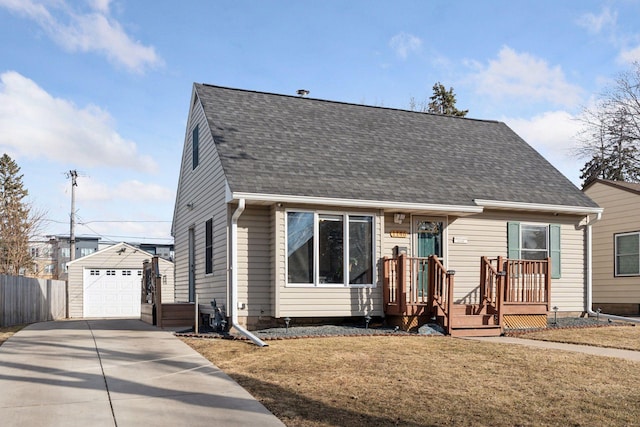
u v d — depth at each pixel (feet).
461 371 27.53
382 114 58.95
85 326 49.67
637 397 23.15
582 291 53.42
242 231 41.55
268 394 23.36
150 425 19.33
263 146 45.60
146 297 56.70
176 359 30.73
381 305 43.32
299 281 41.27
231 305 41.42
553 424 19.74
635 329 44.91
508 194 49.26
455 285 48.32
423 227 47.50
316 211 41.91
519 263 46.37
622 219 66.03
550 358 30.96
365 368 27.94
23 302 60.23
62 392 23.52
